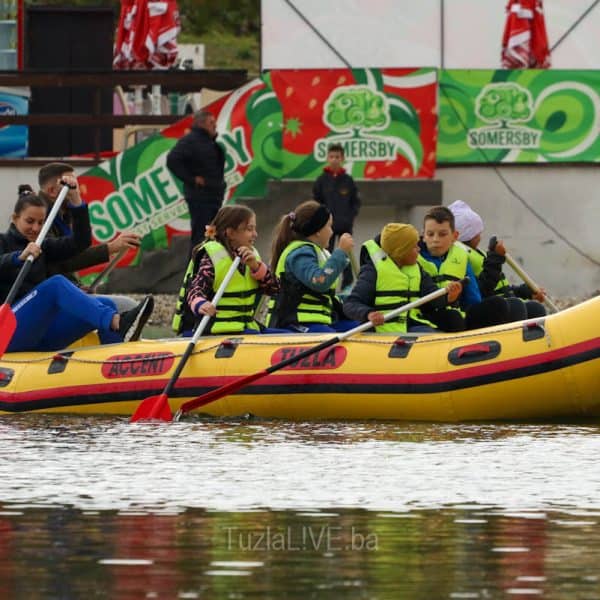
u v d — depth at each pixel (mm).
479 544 21297
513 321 37469
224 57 114688
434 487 25766
